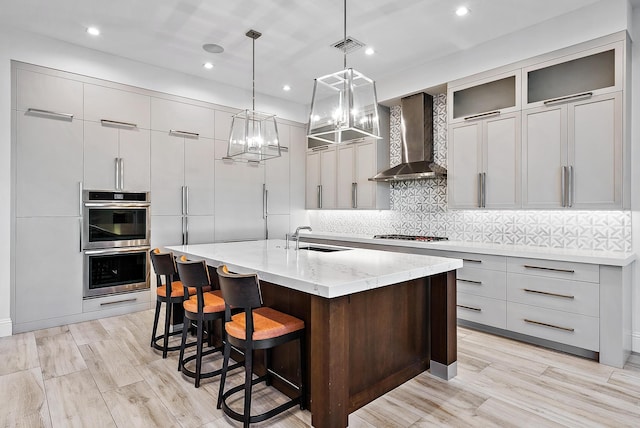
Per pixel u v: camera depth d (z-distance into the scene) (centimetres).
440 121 463
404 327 255
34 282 365
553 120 333
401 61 432
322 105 273
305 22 342
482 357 298
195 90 483
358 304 223
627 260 280
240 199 534
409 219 506
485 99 389
